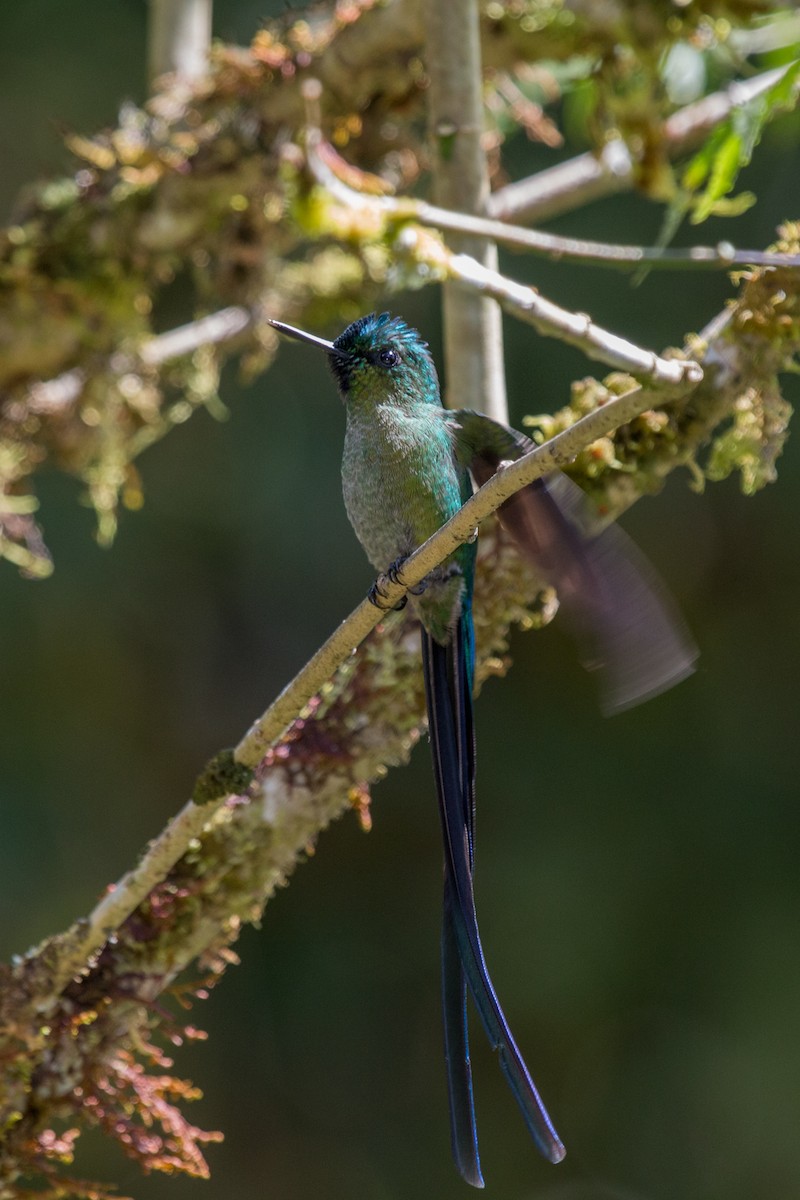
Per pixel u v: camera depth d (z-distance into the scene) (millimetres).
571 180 8609
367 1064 13211
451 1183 12750
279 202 7699
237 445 13703
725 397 5586
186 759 13633
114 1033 5359
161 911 5410
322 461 13609
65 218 7945
